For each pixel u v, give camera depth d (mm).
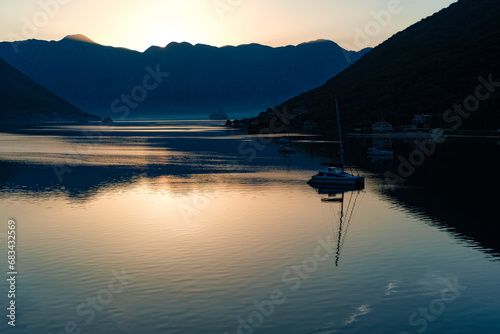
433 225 57312
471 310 33844
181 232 53594
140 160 142500
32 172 111312
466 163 122250
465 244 49219
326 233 53500
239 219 60344
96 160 141875
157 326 31562
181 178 101312
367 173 110062
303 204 70938
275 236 52188
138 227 55875
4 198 75688
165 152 173250
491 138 194500
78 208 67625
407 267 42219
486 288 37594
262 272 40781
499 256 45312
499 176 100062
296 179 99375
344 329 31312
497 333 30766
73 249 47000
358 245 48875
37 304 34594
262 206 69250
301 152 168625
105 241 49844
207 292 36594
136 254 45406
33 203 71562
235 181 96500
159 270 41125
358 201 73375
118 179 99500
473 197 76500
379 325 31859
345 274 40438
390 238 51594
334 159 143625
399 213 64438
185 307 34156
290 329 31266
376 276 40125
